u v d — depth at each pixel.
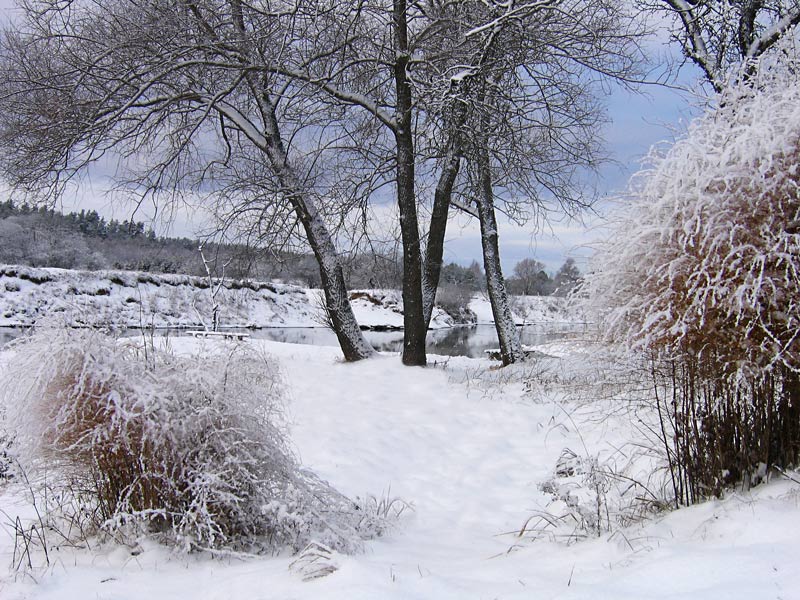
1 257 38.41
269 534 4.07
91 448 3.92
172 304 31.09
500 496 5.57
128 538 3.81
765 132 3.42
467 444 7.15
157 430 3.85
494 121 11.36
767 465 3.48
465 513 5.13
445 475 6.22
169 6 10.43
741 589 2.14
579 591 2.42
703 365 3.70
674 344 3.72
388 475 6.20
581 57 11.21
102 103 10.81
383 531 4.52
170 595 3.03
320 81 10.80
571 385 7.17
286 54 10.70
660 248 3.77
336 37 10.45
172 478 3.90
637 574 2.52
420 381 10.00
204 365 4.30
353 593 2.67
